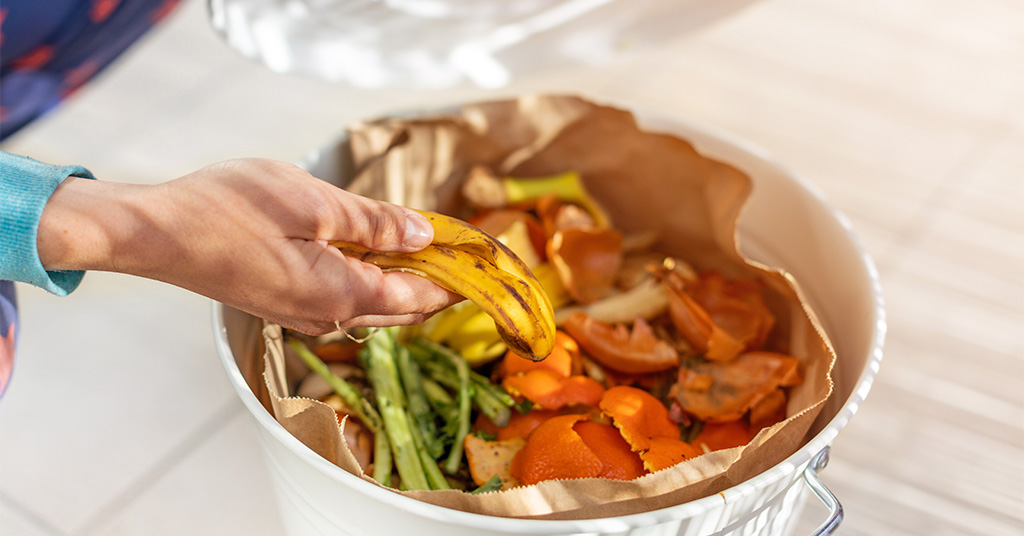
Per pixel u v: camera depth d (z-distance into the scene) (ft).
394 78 2.57
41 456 2.77
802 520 2.72
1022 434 2.91
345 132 2.42
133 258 1.85
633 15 2.62
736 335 2.39
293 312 1.94
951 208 3.83
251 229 1.84
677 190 2.56
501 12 2.54
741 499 1.89
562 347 2.30
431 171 2.56
